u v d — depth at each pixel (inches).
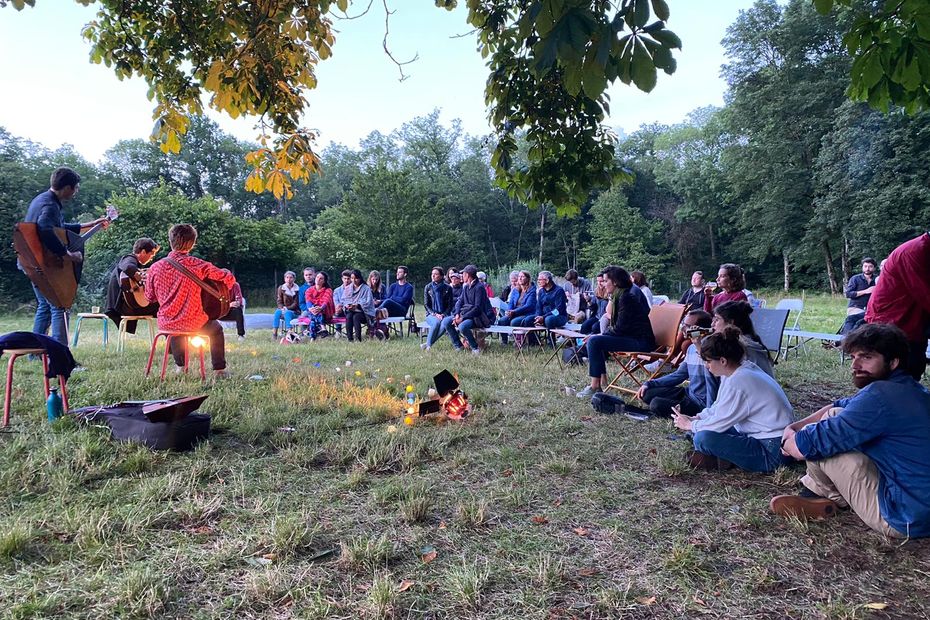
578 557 87.9
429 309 378.9
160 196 922.7
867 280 322.7
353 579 80.5
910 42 105.0
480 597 76.2
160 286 192.9
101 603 72.4
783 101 1135.0
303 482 116.6
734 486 119.0
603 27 68.8
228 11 167.2
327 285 428.8
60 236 187.9
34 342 141.9
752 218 1283.2
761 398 124.8
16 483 107.3
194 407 133.0
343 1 171.6
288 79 193.0
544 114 166.1
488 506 107.0
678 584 79.9
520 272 362.6
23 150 1350.9
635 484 119.7
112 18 182.7
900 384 91.6
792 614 73.4
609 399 180.9
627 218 1594.5
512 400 196.5
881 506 92.4
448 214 1784.0
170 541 89.2
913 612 73.9
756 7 1176.2
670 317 218.8
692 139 1755.7
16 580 77.0
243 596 74.7
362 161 2253.9
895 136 944.9
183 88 191.8
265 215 2132.1
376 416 166.7
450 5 183.6
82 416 140.6
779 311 228.5
